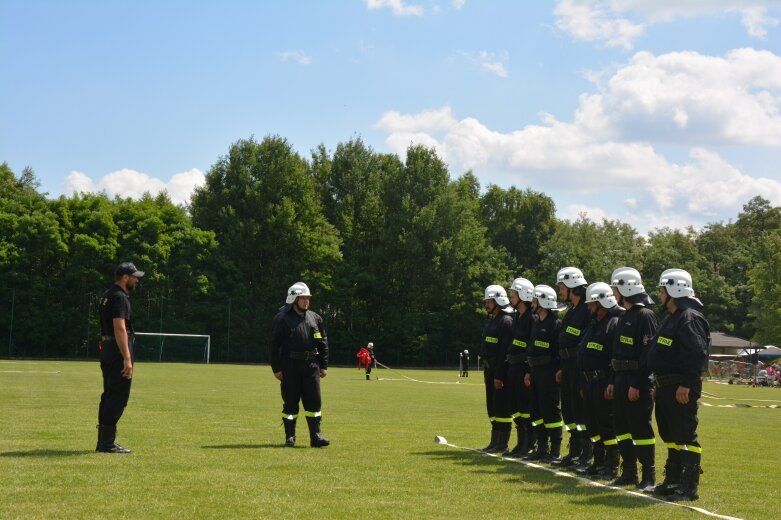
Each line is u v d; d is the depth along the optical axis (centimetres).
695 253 11612
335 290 8344
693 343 970
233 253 8119
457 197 8825
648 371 1064
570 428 1232
